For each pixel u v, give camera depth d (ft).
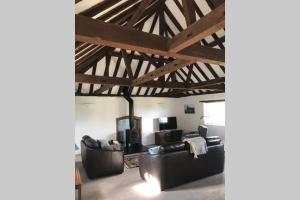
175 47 7.63
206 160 14.11
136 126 29.09
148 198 11.32
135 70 23.09
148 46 7.61
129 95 26.94
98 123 26.50
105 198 11.46
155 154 12.68
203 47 9.13
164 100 31.50
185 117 32.04
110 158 15.15
